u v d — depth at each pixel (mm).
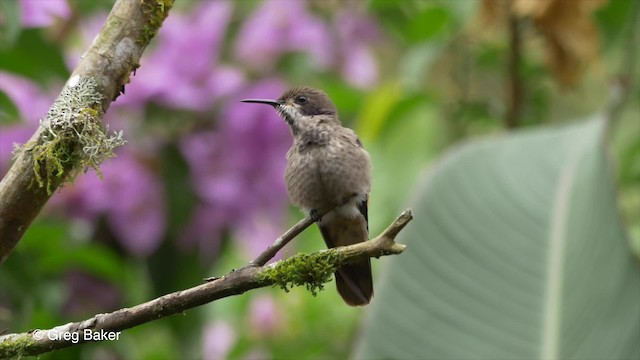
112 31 4492
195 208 8320
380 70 10984
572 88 8984
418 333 5879
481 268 6168
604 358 5672
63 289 8227
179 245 8359
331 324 10203
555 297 5973
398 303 5973
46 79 7754
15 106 7332
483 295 6031
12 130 8062
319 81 9602
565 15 8703
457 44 9930
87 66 4453
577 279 6027
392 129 10016
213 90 8234
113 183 8109
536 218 6391
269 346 10141
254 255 8570
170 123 8141
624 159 9555
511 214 6414
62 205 8148
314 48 8977
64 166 4395
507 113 9219
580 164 6676
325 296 10289
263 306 10156
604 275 5992
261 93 8359
